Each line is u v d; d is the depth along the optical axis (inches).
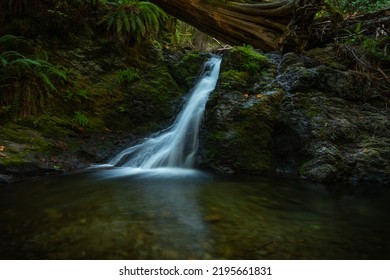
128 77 287.3
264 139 203.0
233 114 208.8
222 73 234.5
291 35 277.1
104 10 305.6
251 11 300.4
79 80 267.4
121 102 274.8
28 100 223.8
